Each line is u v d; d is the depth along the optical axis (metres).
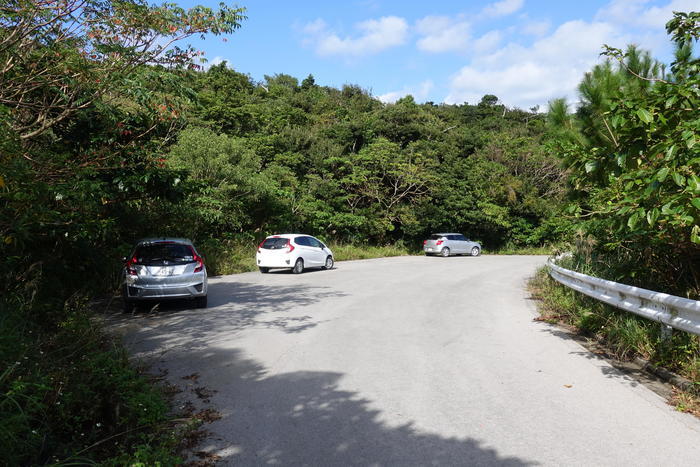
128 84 7.36
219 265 18.02
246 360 6.32
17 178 5.16
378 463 3.51
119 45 7.13
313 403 4.76
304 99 54.59
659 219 6.18
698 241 5.37
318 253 19.67
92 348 5.64
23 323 5.01
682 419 4.35
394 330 8.20
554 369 5.94
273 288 13.81
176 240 10.30
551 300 10.76
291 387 5.24
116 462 3.26
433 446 3.79
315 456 3.63
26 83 7.07
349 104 59.59
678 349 5.73
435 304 11.11
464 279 16.95
